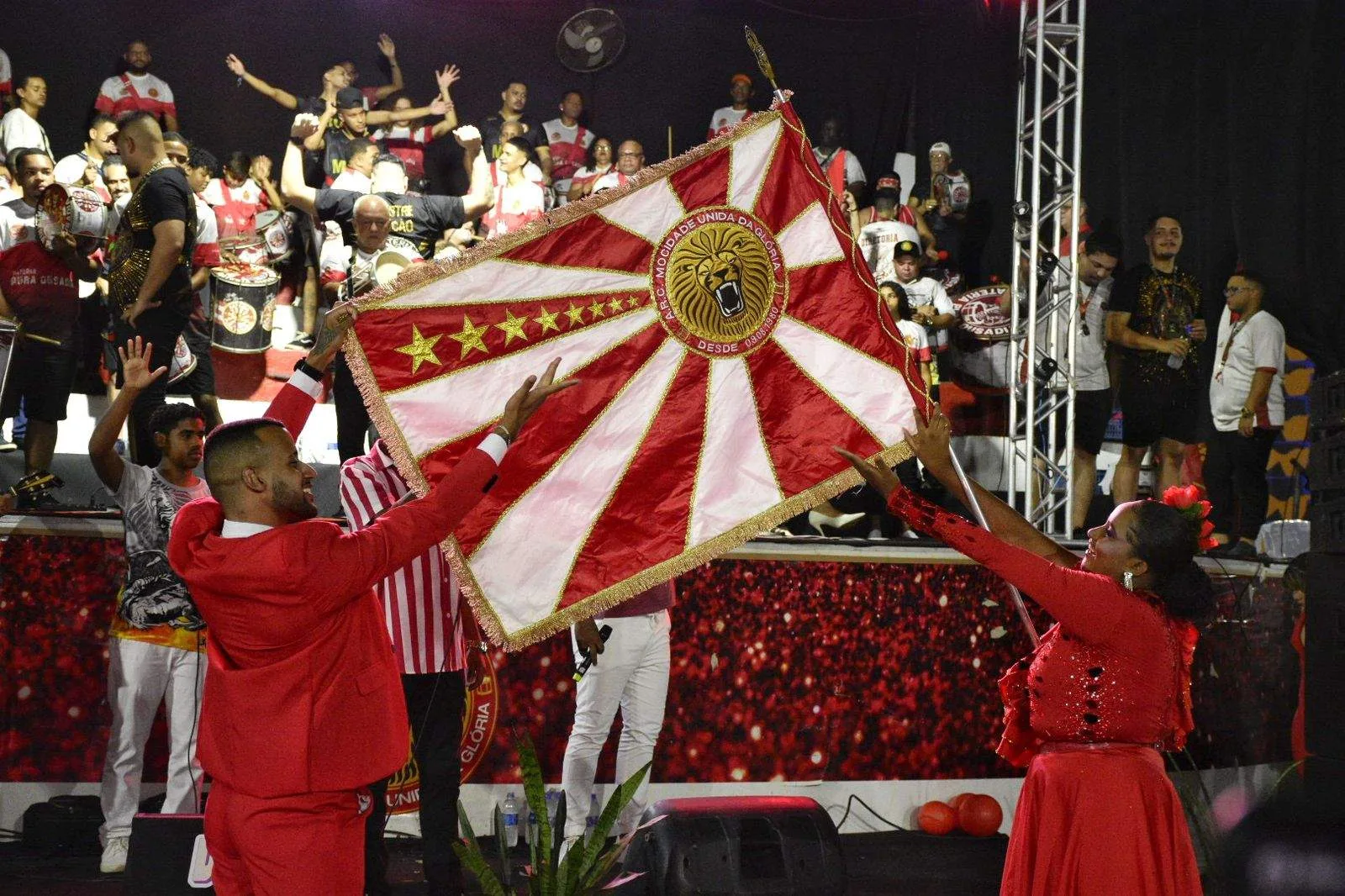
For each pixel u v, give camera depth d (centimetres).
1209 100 881
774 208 364
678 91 1034
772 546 587
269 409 332
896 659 605
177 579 469
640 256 357
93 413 757
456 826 411
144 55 885
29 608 518
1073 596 292
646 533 349
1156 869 293
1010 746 326
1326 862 363
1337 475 394
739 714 580
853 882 510
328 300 793
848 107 1030
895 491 310
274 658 272
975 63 987
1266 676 662
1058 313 761
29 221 678
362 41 973
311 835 270
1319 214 842
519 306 351
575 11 1012
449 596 408
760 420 357
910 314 861
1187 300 854
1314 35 841
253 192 843
